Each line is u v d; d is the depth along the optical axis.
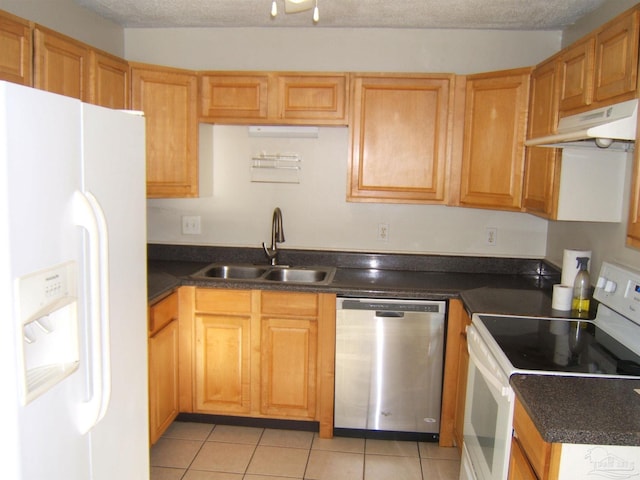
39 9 2.41
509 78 2.69
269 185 3.33
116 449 1.52
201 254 3.37
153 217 3.39
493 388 1.78
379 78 2.94
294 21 3.02
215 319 2.85
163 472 2.53
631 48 1.65
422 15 2.82
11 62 1.94
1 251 0.99
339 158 3.27
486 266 3.22
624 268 2.06
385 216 3.29
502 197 2.76
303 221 3.34
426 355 2.74
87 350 1.29
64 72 2.27
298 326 2.80
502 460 1.64
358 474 2.54
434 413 2.79
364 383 2.80
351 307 2.73
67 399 1.22
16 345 1.02
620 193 2.22
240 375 2.88
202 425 2.99
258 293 2.80
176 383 2.86
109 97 2.64
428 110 2.94
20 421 1.04
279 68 3.20
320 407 2.85
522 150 2.66
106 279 1.33
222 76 2.98
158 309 2.59
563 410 1.37
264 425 2.97
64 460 1.22
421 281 2.93
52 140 1.14
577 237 2.70
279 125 3.19
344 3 2.64
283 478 2.50
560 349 1.84
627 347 1.88
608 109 1.78
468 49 3.10
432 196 3.00
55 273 1.15
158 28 3.21
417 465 2.63
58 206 1.16
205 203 3.37
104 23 3.00
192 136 3.01
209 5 2.74
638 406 1.41
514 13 2.73
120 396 1.54
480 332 2.08
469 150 2.91
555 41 3.04
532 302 2.48
